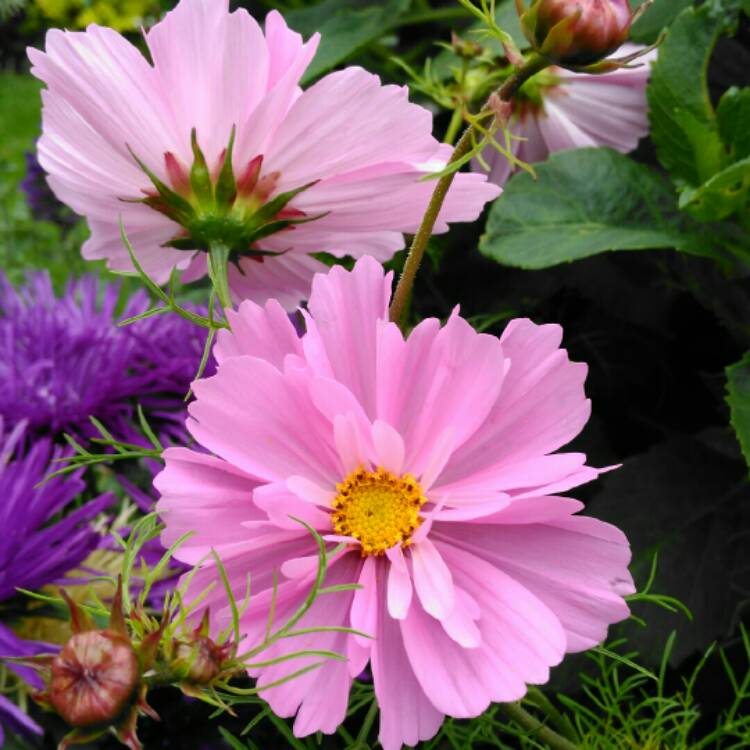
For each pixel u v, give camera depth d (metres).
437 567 0.24
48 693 0.22
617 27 0.25
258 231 0.27
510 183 0.35
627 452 0.41
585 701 0.34
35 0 1.33
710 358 0.41
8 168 1.00
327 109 0.26
